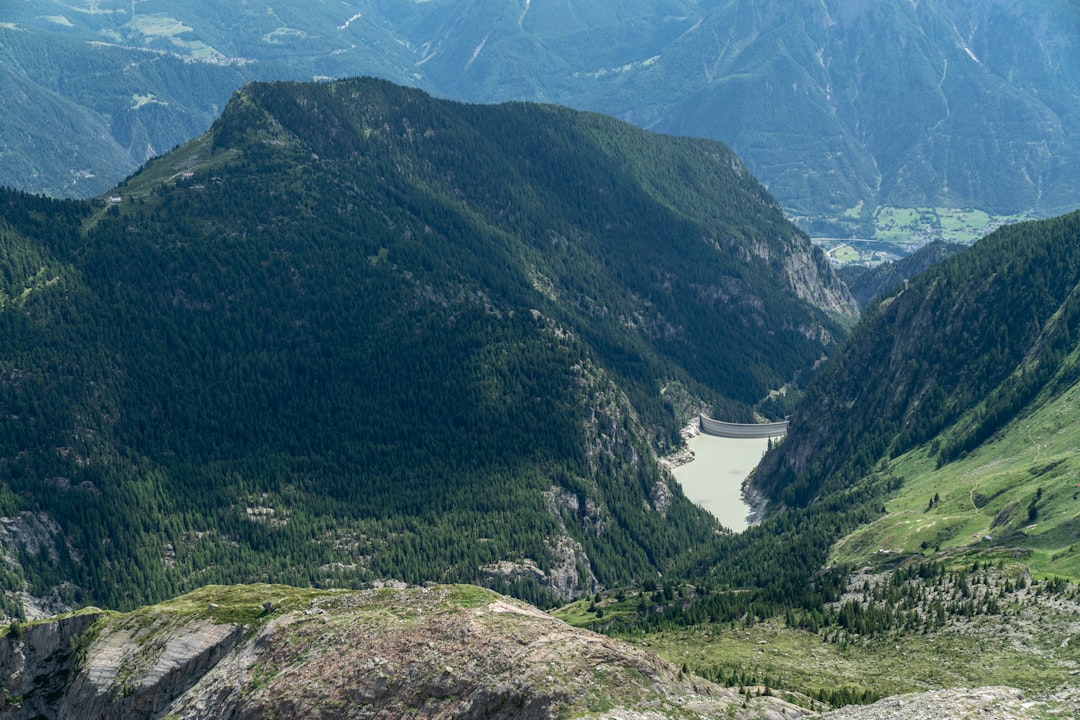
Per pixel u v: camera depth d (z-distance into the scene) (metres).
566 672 163.75
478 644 175.12
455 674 170.88
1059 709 146.88
